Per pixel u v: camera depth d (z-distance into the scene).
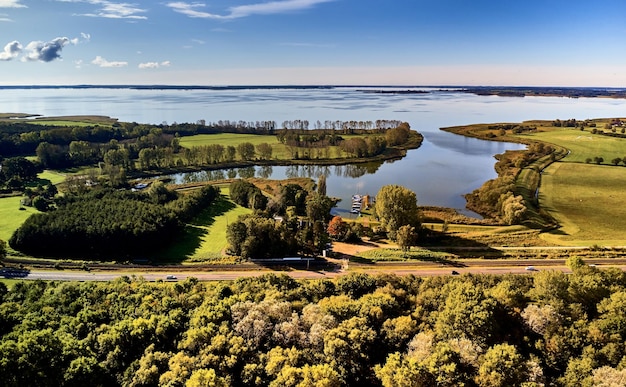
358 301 79.31
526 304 77.81
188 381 52.78
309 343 65.88
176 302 81.56
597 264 122.25
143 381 57.56
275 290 87.06
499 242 145.75
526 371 57.62
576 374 58.59
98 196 176.38
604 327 65.88
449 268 122.62
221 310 72.94
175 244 149.12
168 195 185.75
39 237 136.12
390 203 152.62
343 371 58.59
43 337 58.94
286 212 171.62
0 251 122.81
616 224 159.38
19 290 92.88
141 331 67.06
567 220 164.62
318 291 91.44
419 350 61.97
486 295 74.62
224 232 160.38
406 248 137.88
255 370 58.66
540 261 126.69
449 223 166.00
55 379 55.53
